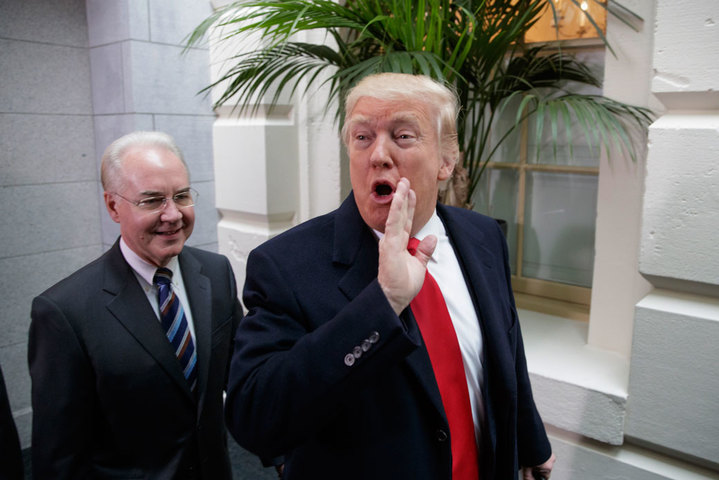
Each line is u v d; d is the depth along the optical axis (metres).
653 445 1.65
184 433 1.24
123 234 1.24
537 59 2.23
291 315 0.86
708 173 1.45
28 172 2.44
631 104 1.71
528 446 1.17
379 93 0.83
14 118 2.38
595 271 1.92
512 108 2.37
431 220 1.02
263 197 2.50
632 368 1.63
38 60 2.44
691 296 1.58
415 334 0.77
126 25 2.37
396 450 0.84
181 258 1.38
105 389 1.15
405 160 0.83
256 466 2.26
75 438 1.13
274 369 0.77
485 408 0.96
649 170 1.54
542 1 1.92
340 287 0.87
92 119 2.66
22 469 1.31
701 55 1.45
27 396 2.53
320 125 2.48
